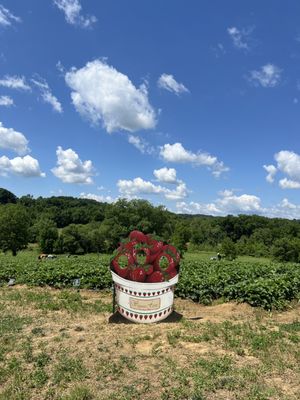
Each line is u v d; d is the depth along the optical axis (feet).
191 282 50.19
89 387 21.53
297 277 58.59
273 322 36.83
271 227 295.89
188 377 22.50
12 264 85.81
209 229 310.86
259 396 19.69
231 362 24.84
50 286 62.44
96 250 251.19
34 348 28.71
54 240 241.55
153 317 36.60
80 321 37.81
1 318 39.01
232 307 44.24
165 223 292.61
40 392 21.22
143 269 36.70
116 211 272.72
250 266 87.76
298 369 23.66
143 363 25.20
